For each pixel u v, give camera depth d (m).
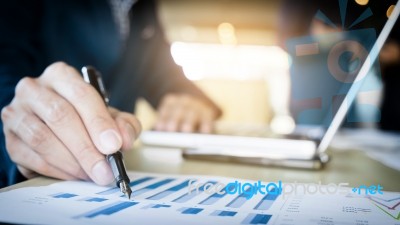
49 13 1.08
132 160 0.64
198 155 0.64
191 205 0.37
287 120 1.14
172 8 2.88
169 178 0.50
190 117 0.90
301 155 0.61
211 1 2.86
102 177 0.43
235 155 0.61
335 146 0.87
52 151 0.45
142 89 1.29
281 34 1.23
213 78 2.56
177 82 1.23
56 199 0.37
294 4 1.08
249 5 2.80
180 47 2.78
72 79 0.49
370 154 0.76
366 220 0.33
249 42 2.86
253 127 0.98
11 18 0.93
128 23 1.34
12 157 0.49
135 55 1.34
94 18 1.24
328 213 0.35
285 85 1.86
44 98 0.48
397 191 0.45
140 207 0.35
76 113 0.46
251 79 2.49
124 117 0.51
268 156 0.60
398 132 1.16
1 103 0.57
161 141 0.82
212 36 2.94
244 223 0.31
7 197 0.37
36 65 0.88
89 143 0.44
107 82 1.32
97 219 0.31
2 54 0.79
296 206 0.37
